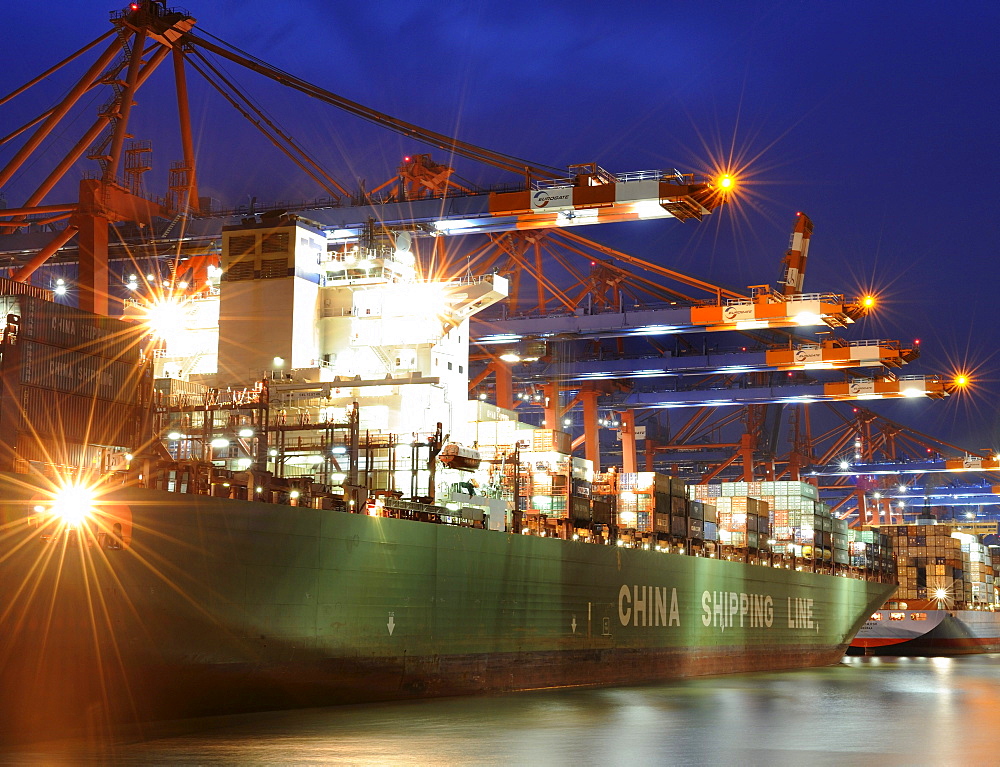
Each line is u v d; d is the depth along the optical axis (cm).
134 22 6094
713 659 6381
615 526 5984
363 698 3878
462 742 3031
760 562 7519
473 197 6456
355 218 6625
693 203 6050
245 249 5384
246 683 3428
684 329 8350
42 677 2881
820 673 6862
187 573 3225
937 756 2956
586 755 2850
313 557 3656
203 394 4491
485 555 4497
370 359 5300
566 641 5012
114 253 6812
